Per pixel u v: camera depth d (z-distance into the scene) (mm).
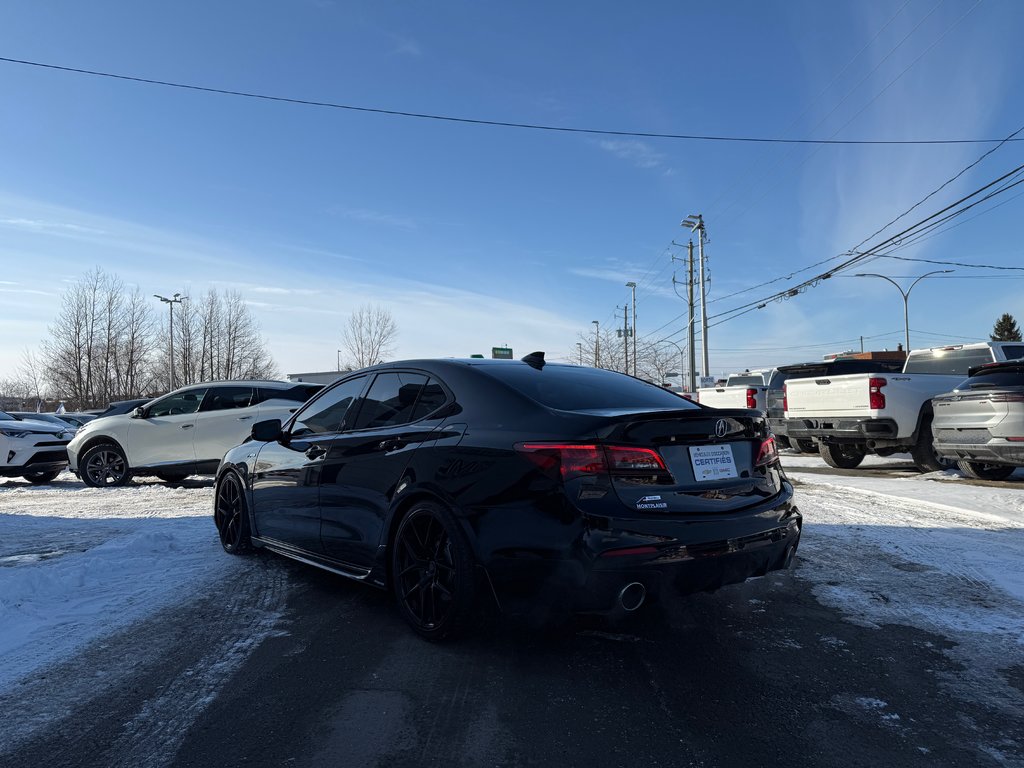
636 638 3561
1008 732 2584
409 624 3623
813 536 5742
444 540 3457
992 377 8297
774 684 3006
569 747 2506
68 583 4633
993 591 4238
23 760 2451
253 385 10320
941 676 3074
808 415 10727
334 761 2428
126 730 2666
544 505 3062
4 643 3588
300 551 4629
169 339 41500
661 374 69938
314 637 3646
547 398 3621
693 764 2385
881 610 3945
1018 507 6785
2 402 49219
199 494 9531
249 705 2863
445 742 2549
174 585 4652
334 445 4309
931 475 9781
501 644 3496
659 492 3162
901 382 9750
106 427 10438
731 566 3232
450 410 3725
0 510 8227
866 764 2373
